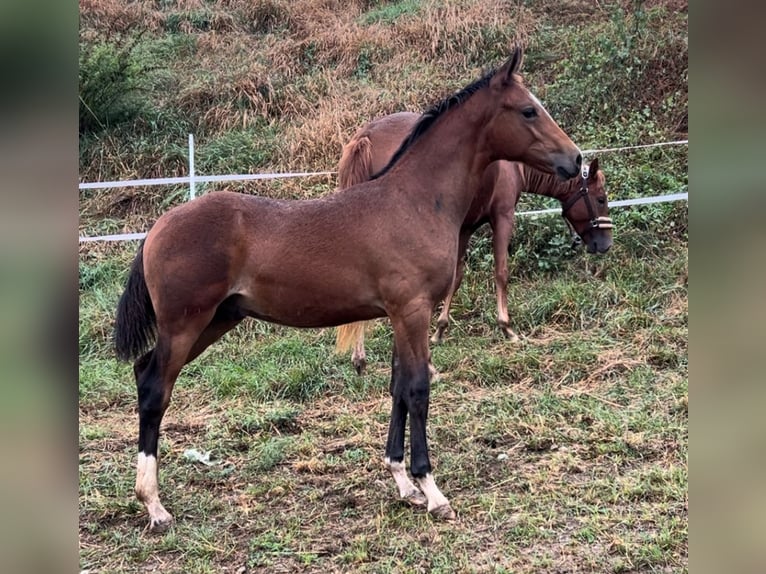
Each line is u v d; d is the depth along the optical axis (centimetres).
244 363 578
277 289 340
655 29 910
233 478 402
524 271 695
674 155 776
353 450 427
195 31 1044
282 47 993
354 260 337
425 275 342
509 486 377
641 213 721
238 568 317
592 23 966
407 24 1005
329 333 618
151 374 342
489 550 321
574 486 371
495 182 561
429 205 348
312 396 523
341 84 936
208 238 331
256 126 895
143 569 318
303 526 349
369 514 357
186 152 850
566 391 496
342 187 531
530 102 354
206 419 488
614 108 835
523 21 984
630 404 470
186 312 332
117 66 882
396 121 539
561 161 355
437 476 388
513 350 569
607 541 323
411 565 313
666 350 540
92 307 665
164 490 388
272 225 339
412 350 345
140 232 783
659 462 392
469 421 454
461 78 917
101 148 857
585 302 631
